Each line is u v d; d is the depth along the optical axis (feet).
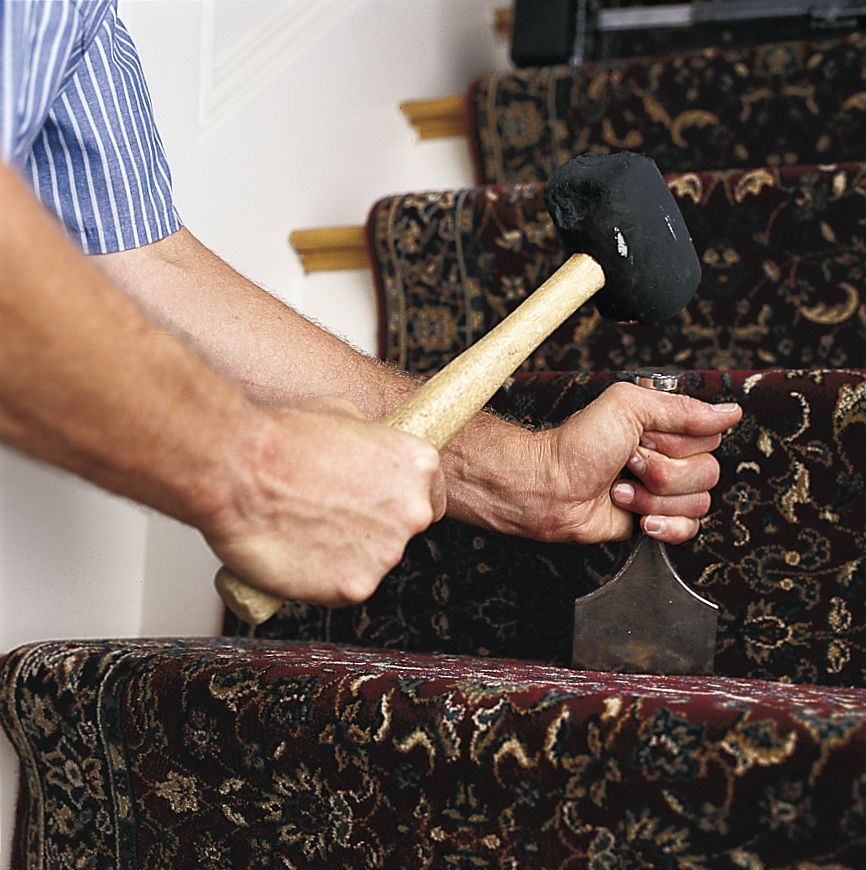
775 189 4.82
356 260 5.46
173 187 4.72
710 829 2.26
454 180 6.55
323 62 5.81
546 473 3.48
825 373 3.64
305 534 2.29
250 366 3.48
